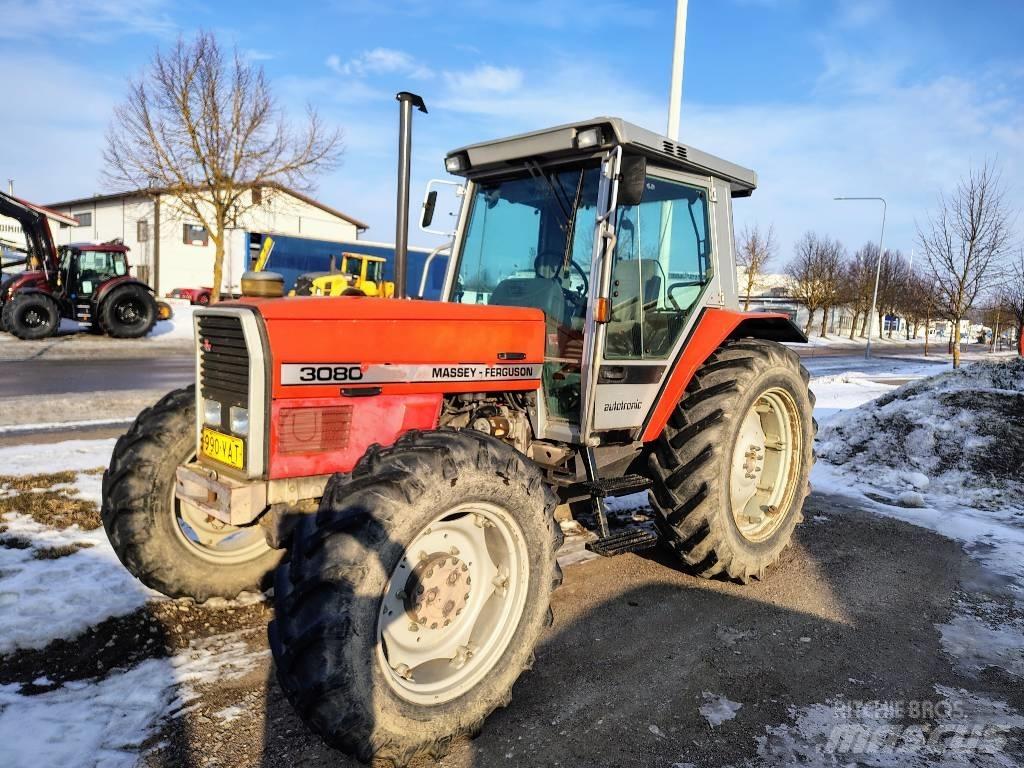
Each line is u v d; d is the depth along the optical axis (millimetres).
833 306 44375
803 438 4512
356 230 40781
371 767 2391
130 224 36875
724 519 3879
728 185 4508
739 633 3502
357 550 2273
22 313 16672
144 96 20156
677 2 7652
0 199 16797
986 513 5676
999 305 20531
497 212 4137
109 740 2469
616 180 3424
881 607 3871
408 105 4078
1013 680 3146
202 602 3488
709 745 2619
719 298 4406
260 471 2705
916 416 7191
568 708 2820
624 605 3773
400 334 3043
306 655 2215
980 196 16734
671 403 3982
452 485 2486
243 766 2377
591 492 3576
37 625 3137
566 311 3803
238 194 21547
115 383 10914
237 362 2773
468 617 2713
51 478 5305
